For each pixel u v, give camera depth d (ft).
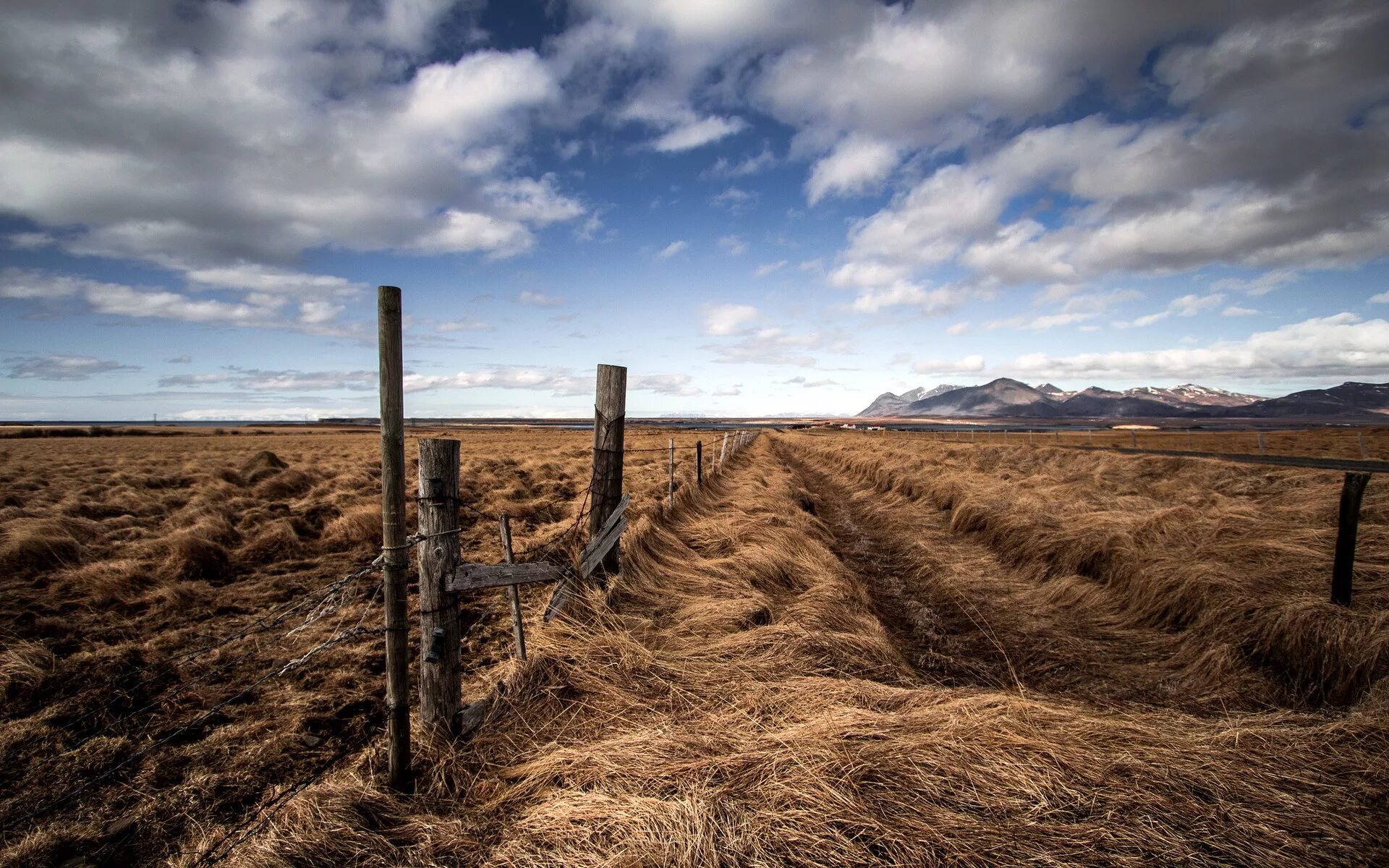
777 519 30.91
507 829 8.33
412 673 14.80
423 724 10.68
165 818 9.47
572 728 11.36
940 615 21.94
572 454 85.25
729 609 17.56
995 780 8.70
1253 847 7.33
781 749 9.55
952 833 7.66
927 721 10.44
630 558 20.94
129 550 25.52
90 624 18.26
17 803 9.86
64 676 14.46
